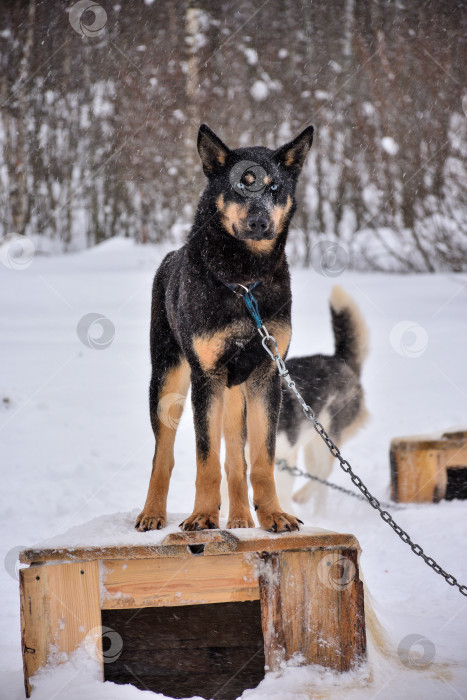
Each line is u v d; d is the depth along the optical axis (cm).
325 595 254
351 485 538
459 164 1841
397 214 2139
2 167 2850
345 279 1770
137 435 636
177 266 351
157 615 254
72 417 688
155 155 2112
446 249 1931
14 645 292
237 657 255
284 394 512
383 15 2069
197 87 2020
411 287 1595
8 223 2753
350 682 248
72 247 2844
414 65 1931
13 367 888
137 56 2131
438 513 458
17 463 552
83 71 2664
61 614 248
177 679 254
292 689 243
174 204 2342
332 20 2314
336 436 566
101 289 1631
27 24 2573
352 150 2192
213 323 309
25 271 1964
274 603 252
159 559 253
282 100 2253
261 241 311
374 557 398
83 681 243
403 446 496
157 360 357
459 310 1282
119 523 303
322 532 265
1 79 2606
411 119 1922
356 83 2156
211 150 327
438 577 361
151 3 2166
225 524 308
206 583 254
